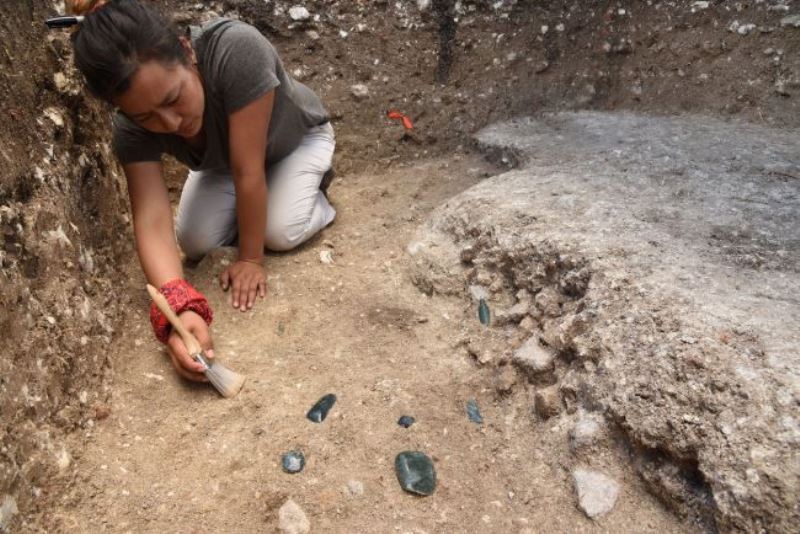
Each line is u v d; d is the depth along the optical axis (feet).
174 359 5.37
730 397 4.07
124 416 5.08
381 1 9.60
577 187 6.83
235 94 5.68
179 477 4.64
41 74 5.82
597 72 9.79
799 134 8.08
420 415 5.11
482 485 4.61
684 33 9.59
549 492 4.51
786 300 4.73
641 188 6.70
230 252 6.84
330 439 4.91
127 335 5.86
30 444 4.22
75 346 5.01
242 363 5.64
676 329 4.57
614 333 4.82
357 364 5.63
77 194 6.00
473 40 9.80
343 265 7.00
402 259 6.92
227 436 4.96
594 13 9.81
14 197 4.89
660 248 5.49
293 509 4.39
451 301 6.36
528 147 8.39
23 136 5.25
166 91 4.86
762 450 3.80
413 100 9.52
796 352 4.20
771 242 5.54
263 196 6.24
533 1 9.91
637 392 4.43
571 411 4.83
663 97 9.40
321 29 9.39
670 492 4.16
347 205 8.25
